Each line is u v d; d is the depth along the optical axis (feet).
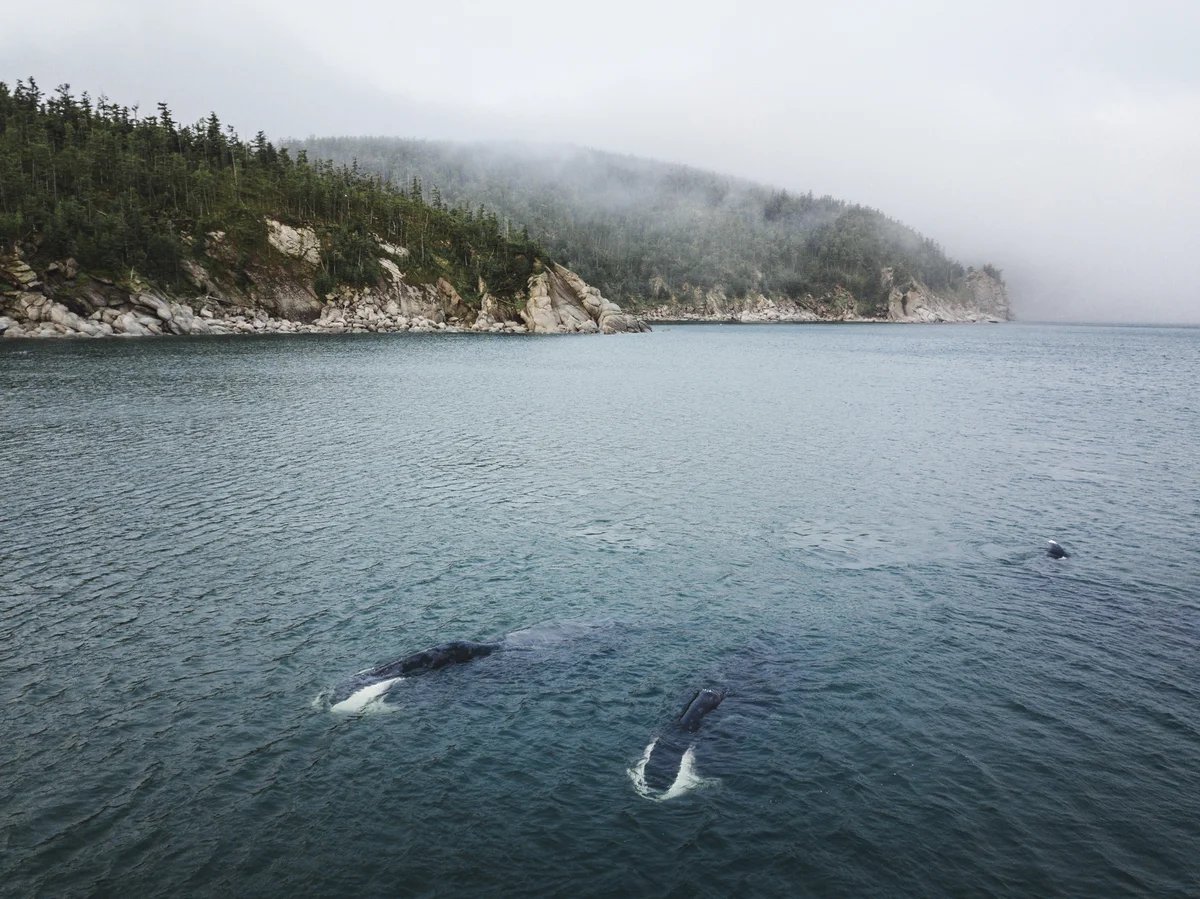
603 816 52.85
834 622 85.05
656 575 99.19
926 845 49.88
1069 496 138.51
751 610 88.22
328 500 131.85
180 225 572.51
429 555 105.60
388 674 71.67
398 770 57.93
